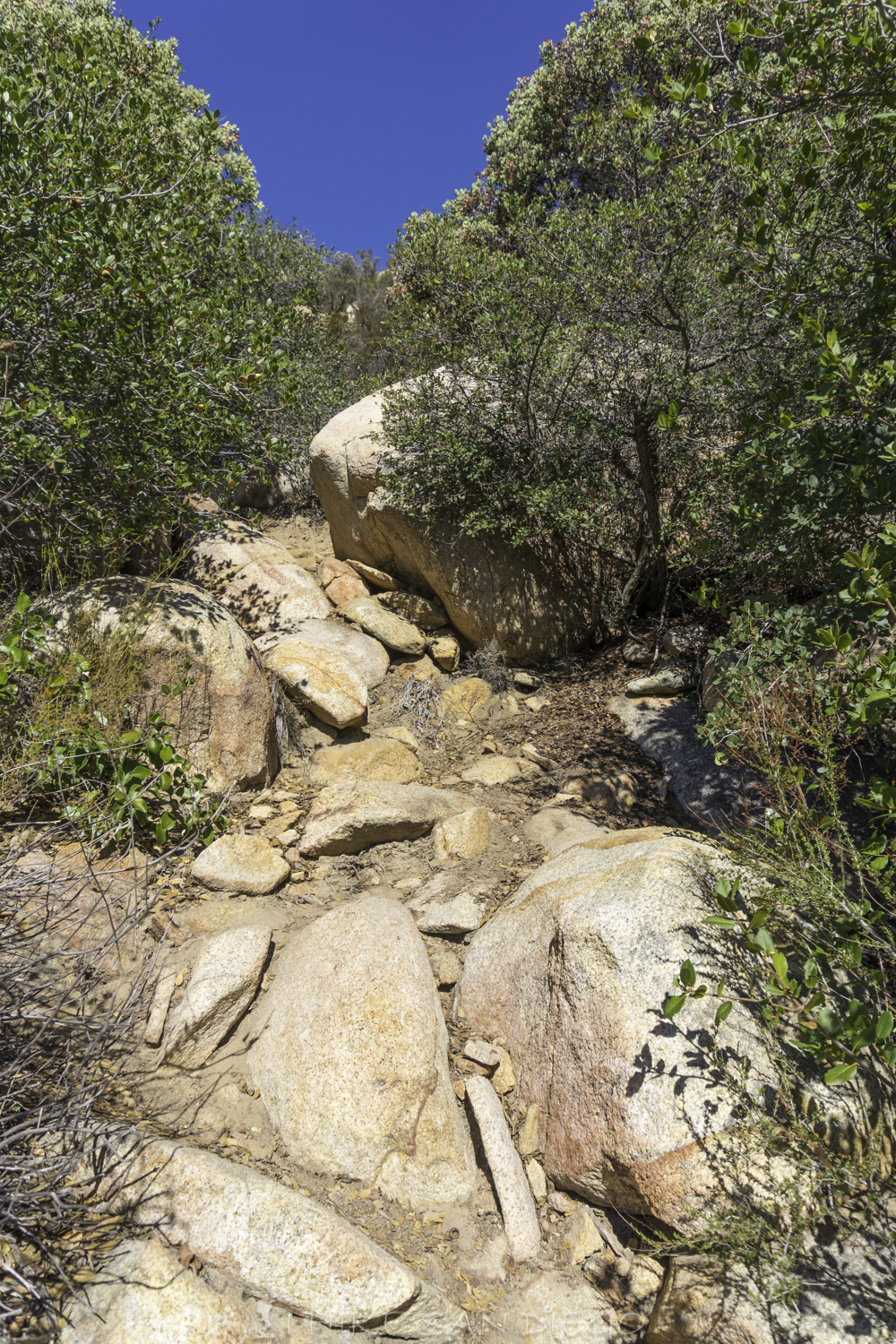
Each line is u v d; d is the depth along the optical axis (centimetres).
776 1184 239
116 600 464
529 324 602
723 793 496
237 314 557
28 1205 227
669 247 550
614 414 623
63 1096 249
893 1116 264
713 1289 227
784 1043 268
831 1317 215
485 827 471
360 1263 238
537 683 694
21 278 446
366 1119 285
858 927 280
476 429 668
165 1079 301
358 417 789
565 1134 283
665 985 282
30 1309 209
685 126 353
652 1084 263
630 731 583
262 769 485
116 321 463
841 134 327
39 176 424
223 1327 216
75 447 477
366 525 753
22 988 294
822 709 329
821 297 380
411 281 692
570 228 593
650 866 326
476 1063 322
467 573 693
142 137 514
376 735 577
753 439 395
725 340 569
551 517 639
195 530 598
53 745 367
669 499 684
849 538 361
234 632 494
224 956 339
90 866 314
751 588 463
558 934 320
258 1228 240
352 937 341
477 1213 274
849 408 310
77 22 886
